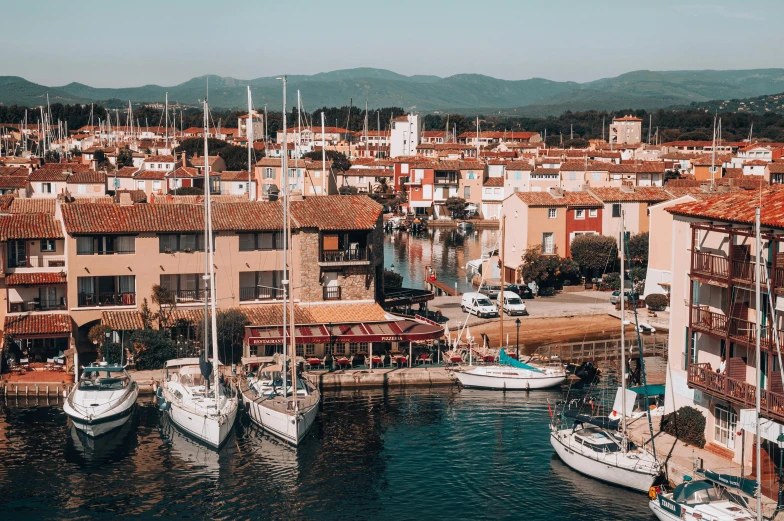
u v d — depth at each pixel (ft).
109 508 156.76
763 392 148.36
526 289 328.08
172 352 230.89
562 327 282.97
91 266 240.32
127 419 196.75
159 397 202.08
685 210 176.45
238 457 180.45
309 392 207.41
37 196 507.71
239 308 249.34
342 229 256.11
